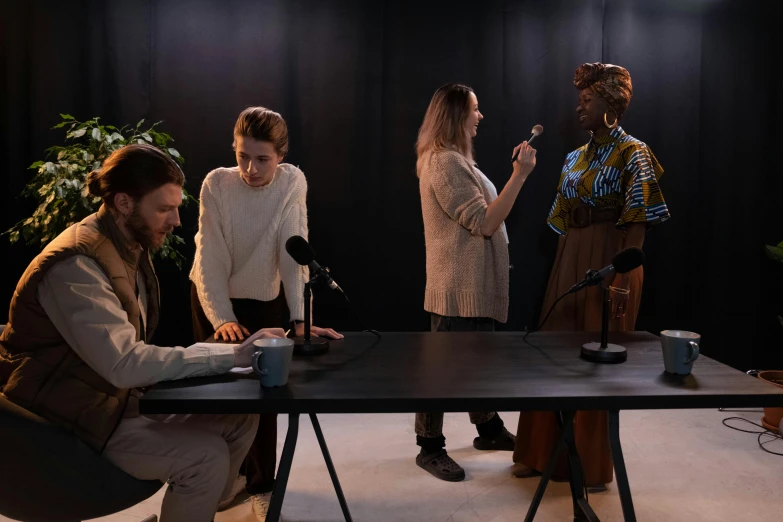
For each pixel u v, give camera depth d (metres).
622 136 2.35
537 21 3.20
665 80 3.26
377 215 3.28
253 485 2.23
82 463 1.37
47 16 3.12
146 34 3.17
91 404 1.40
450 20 3.20
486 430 2.76
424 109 3.23
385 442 2.84
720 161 3.33
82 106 3.18
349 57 3.20
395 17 3.20
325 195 3.27
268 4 3.18
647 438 2.88
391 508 2.25
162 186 1.45
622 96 2.33
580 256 2.39
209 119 3.21
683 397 1.35
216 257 2.10
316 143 3.24
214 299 2.05
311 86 3.22
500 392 1.36
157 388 1.39
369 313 3.32
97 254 1.42
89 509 1.42
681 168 3.29
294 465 2.59
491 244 2.45
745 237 3.37
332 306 3.31
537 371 1.53
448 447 2.81
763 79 3.30
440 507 2.26
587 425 2.33
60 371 1.41
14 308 1.43
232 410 1.31
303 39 3.20
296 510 2.22
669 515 2.20
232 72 3.20
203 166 3.23
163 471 1.47
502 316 2.49
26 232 2.87
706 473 2.53
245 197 2.10
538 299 3.31
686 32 3.25
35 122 3.16
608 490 2.39
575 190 2.42
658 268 3.34
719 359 3.41
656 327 3.37
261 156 2.00
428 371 1.53
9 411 1.31
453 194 2.34
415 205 3.27
